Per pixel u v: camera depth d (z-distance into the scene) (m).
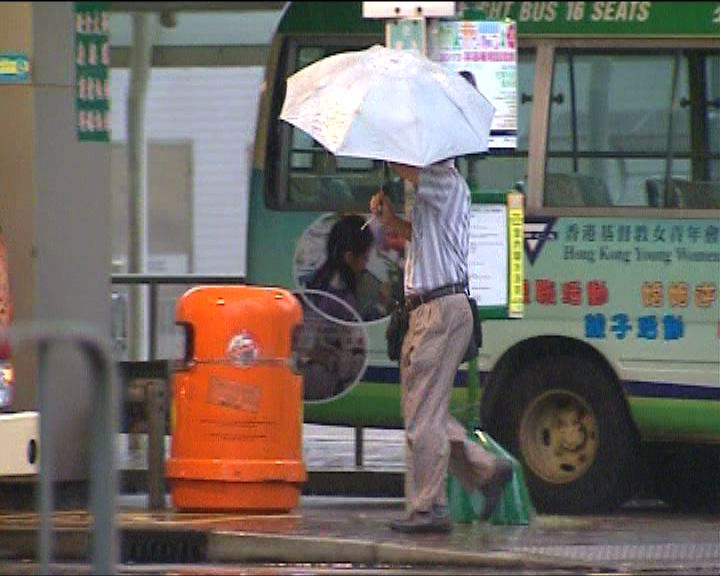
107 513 31.22
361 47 56.44
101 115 55.44
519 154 55.00
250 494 49.50
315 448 71.25
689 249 53.84
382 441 73.12
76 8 55.16
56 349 34.03
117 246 114.81
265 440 49.62
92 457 31.12
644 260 54.19
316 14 56.72
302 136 56.47
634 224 54.25
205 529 45.78
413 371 45.59
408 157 44.75
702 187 54.00
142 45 74.12
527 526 48.62
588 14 54.72
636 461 55.56
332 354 55.97
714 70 54.00
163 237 117.75
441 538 45.28
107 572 31.31
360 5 56.47
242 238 117.56
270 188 56.66
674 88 54.22
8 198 54.81
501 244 49.44
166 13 72.81
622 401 54.53
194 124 117.19
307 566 43.22
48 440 31.92
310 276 56.22
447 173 45.69
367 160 55.94
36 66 54.75
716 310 53.59
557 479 55.00
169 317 71.06
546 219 54.69
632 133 54.44
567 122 54.84
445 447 45.66
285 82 56.69
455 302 45.44
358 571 41.72
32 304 54.66
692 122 54.09
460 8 53.81
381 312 55.56
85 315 55.25
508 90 49.59
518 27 55.09
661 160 54.25
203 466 49.47
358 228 55.84
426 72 46.12
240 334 49.47
